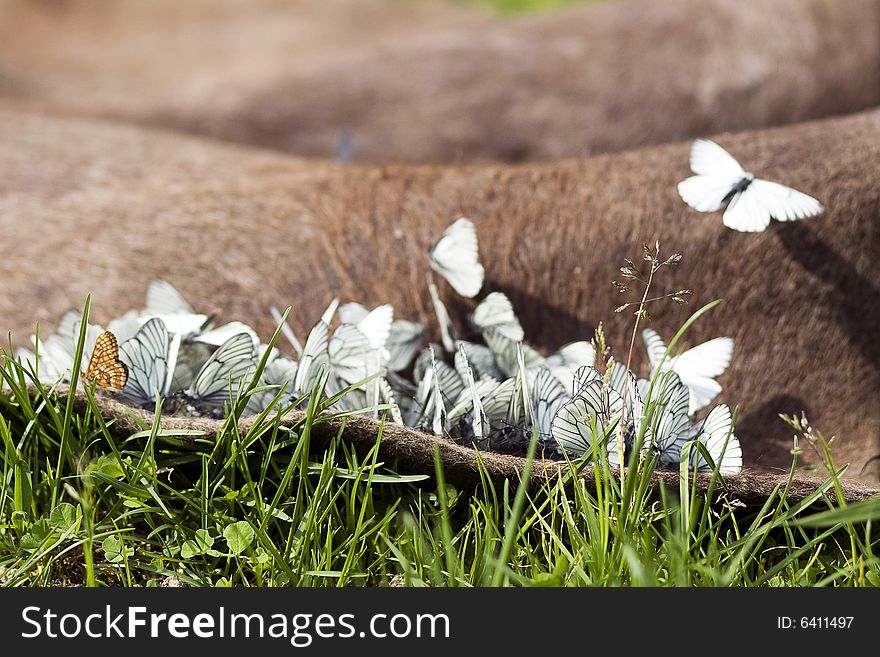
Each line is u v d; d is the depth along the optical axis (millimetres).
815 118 4223
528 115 4496
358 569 1714
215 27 6309
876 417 2191
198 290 2373
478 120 4527
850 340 2225
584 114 4441
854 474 2102
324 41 5957
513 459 1744
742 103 4293
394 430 1718
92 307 2354
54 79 5332
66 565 1729
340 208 2514
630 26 4625
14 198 2709
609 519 1604
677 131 4348
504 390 1868
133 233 2516
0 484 1742
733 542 1712
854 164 2246
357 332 1934
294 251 2436
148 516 1756
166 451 1770
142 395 1890
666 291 2270
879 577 1616
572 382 1961
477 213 2426
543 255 2338
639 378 2240
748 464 2084
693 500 1637
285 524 1791
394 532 1792
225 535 1648
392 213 2463
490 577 1607
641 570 1384
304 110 4641
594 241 2314
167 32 6316
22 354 2100
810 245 2223
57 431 1768
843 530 1806
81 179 2852
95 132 3320
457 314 2322
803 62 4227
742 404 2213
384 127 4582
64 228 2553
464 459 1722
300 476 1719
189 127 4586
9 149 3027
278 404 1760
